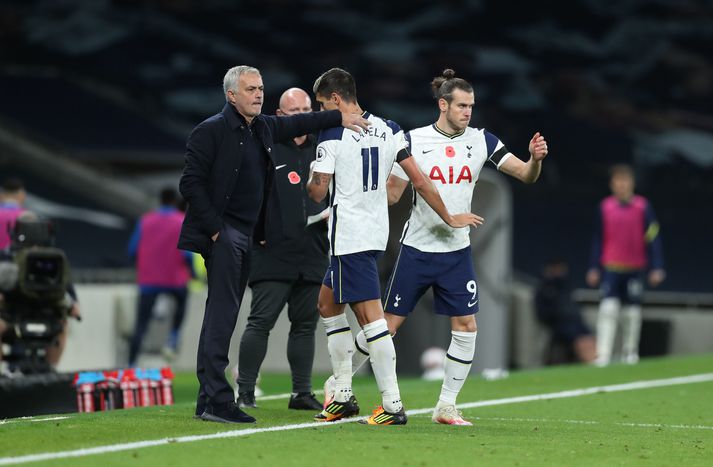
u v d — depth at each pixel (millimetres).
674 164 133000
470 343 24656
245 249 24062
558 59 142000
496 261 47125
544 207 125500
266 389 41156
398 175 24625
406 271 24547
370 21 142500
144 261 47625
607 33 143250
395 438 21922
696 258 122188
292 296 27703
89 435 21641
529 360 54750
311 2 141375
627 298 50031
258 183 24141
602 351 49969
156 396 32281
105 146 111375
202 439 21172
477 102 138750
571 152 131875
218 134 23562
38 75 122125
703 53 142625
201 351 24109
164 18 138125
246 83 23547
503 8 142625
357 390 33250
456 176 24469
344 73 24328
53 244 33250
